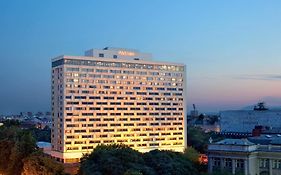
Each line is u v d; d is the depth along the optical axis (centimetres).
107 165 17650
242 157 19375
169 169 18188
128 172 16300
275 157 19212
